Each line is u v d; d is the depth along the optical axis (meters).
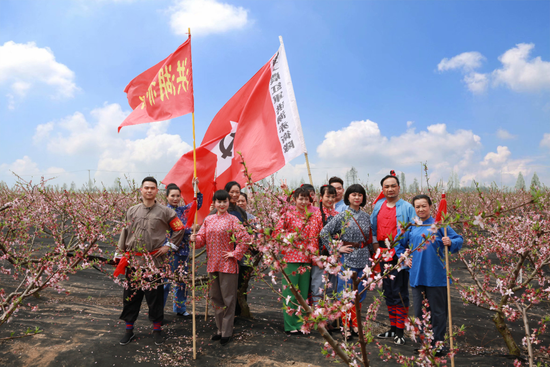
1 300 3.12
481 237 3.86
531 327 4.38
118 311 4.86
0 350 3.46
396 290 3.93
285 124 4.97
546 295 2.88
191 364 3.33
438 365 2.25
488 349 3.75
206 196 5.40
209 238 3.81
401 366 3.16
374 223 4.18
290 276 3.85
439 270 3.47
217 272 3.84
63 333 3.88
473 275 3.63
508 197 10.52
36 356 3.38
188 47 4.49
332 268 1.96
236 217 3.91
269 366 3.26
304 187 3.92
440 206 3.03
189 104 4.38
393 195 4.11
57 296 5.41
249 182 2.73
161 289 3.92
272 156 5.02
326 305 1.77
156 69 4.94
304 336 3.94
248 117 5.38
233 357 3.46
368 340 1.94
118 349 3.54
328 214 4.29
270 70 5.33
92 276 6.69
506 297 3.37
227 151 5.53
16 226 4.79
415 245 3.55
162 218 3.88
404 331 4.26
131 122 4.80
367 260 3.96
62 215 5.22
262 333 4.02
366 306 5.30
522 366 3.15
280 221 2.34
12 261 4.46
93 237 3.72
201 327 4.25
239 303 4.66
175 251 4.50
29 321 4.19
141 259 3.79
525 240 3.47
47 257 3.37
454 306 5.25
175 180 5.43
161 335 3.88
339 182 4.83
